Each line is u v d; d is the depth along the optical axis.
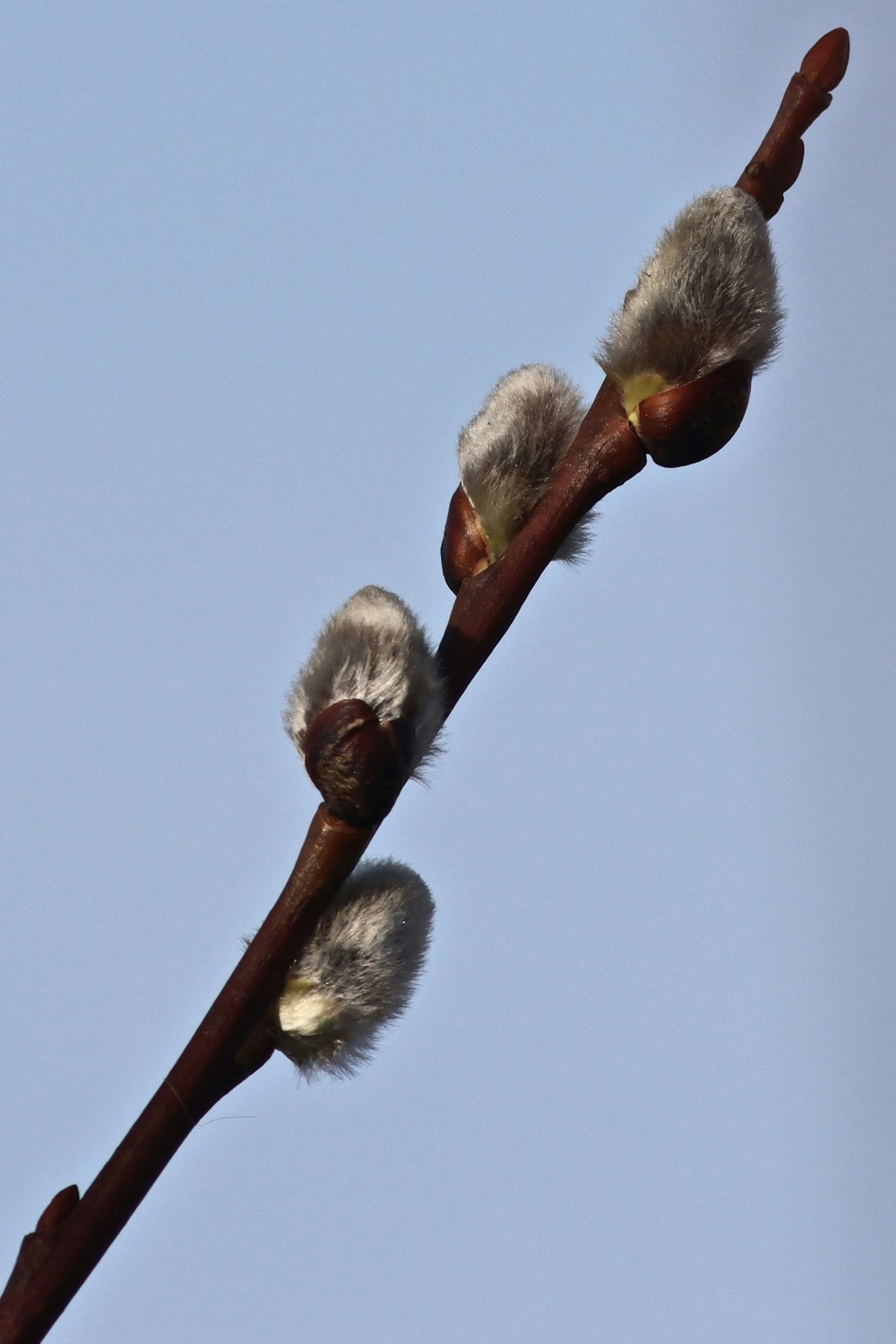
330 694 0.48
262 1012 0.49
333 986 0.49
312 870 0.49
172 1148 0.48
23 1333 0.48
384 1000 0.49
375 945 0.49
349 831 0.48
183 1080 0.49
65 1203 0.48
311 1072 0.49
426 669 0.48
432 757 0.49
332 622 0.48
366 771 0.48
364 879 0.49
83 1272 0.48
